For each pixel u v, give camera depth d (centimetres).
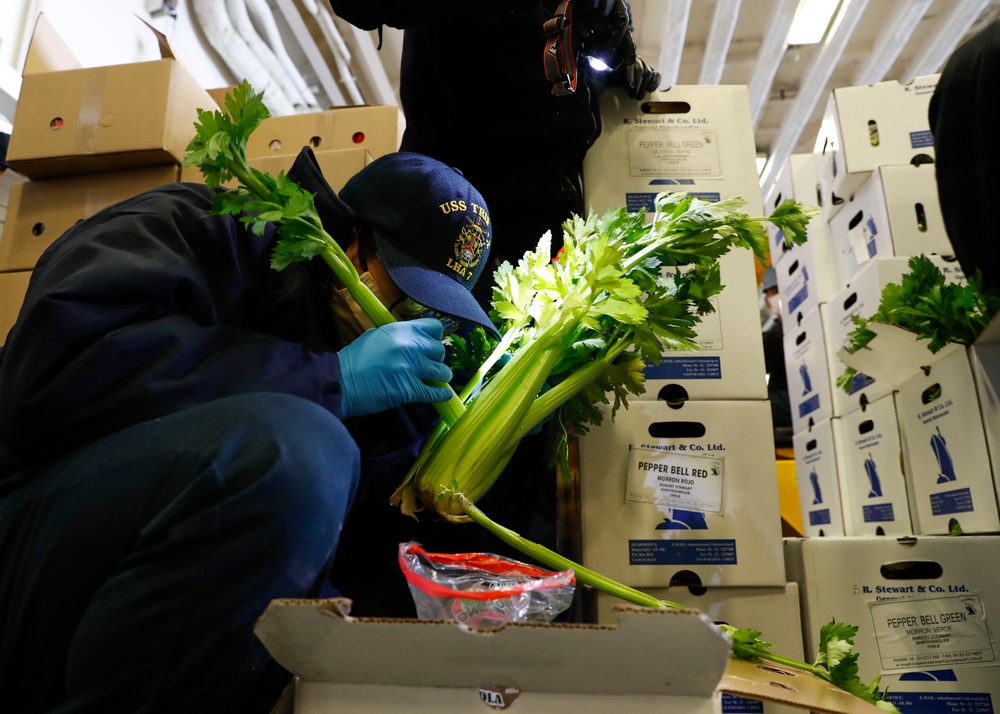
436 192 111
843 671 96
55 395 76
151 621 68
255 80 288
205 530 69
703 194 152
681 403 136
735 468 132
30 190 153
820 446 196
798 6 296
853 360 155
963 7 293
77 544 73
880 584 125
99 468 75
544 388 124
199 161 90
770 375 266
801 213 116
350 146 170
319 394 91
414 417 127
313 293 109
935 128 151
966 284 157
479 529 126
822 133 198
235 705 73
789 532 226
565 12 131
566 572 76
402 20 136
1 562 76
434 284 104
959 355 138
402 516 119
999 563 125
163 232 92
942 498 143
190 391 82
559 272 111
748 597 127
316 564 75
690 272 122
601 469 133
